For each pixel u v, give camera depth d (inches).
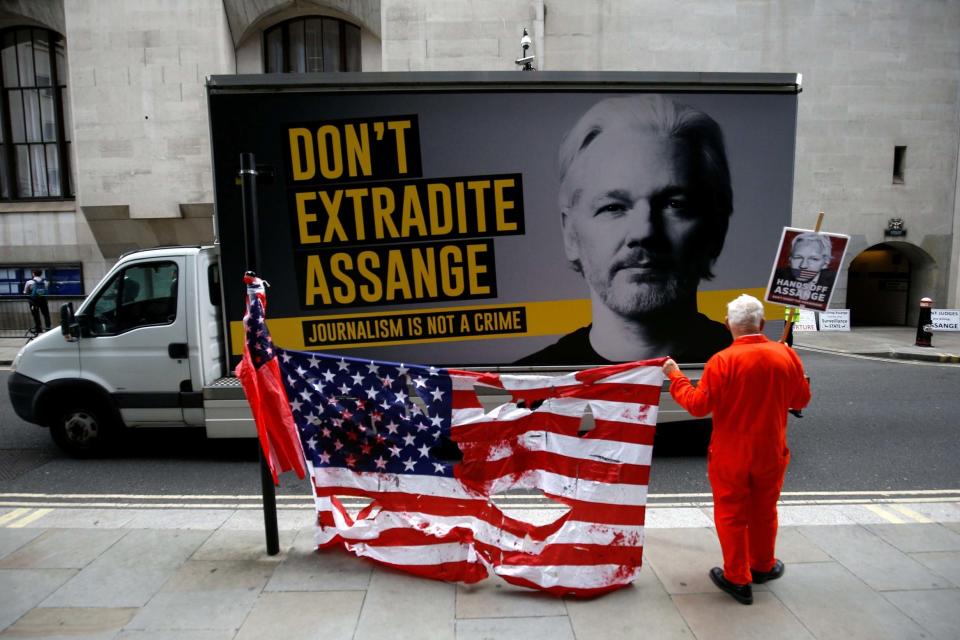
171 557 140.0
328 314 203.6
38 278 592.7
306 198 199.2
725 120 205.0
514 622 113.5
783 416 115.8
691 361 211.6
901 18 621.6
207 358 222.4
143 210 598.2
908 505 180.1
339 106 196.9
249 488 199.9
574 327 208.4
